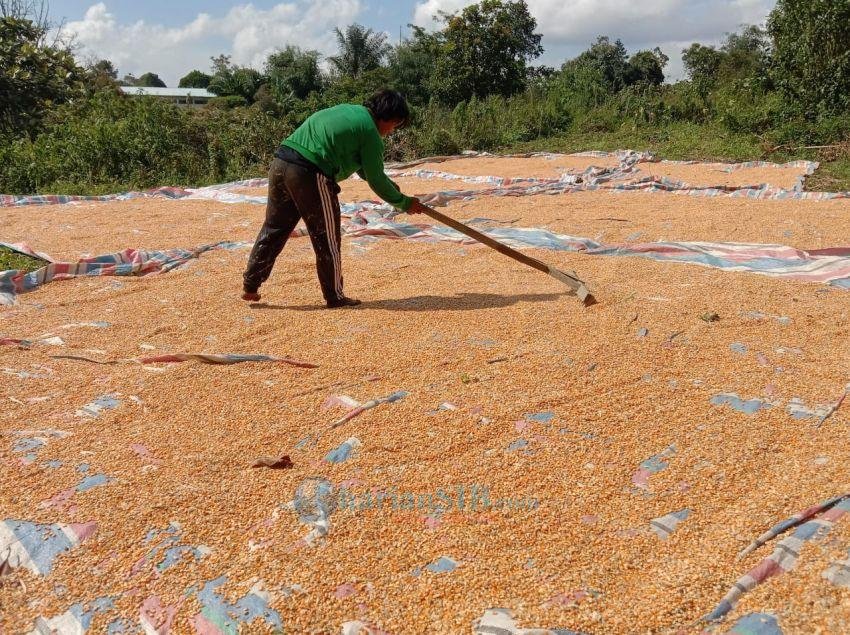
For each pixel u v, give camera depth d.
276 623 2.12
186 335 4.55
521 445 3.09
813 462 2.86
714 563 2.29
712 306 4.80
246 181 11.81
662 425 3.22
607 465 2.91
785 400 3.41
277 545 2.47
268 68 41.69
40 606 2.24
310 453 3.08
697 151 14.09
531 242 6.88
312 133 4.58
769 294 5.07
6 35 14.83
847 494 2.55
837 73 14.00
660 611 2.09
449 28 24.47
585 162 13.85
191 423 3.36
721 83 20.03
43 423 3.38
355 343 4.34
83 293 5.52
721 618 2.05
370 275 5.90
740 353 4.01
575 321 4.57
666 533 2.48
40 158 12.20
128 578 2.34
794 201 8.94
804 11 14.61
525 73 25.88
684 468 2.87
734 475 2.80
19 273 5.64
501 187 10.66
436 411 3.42
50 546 2.49
